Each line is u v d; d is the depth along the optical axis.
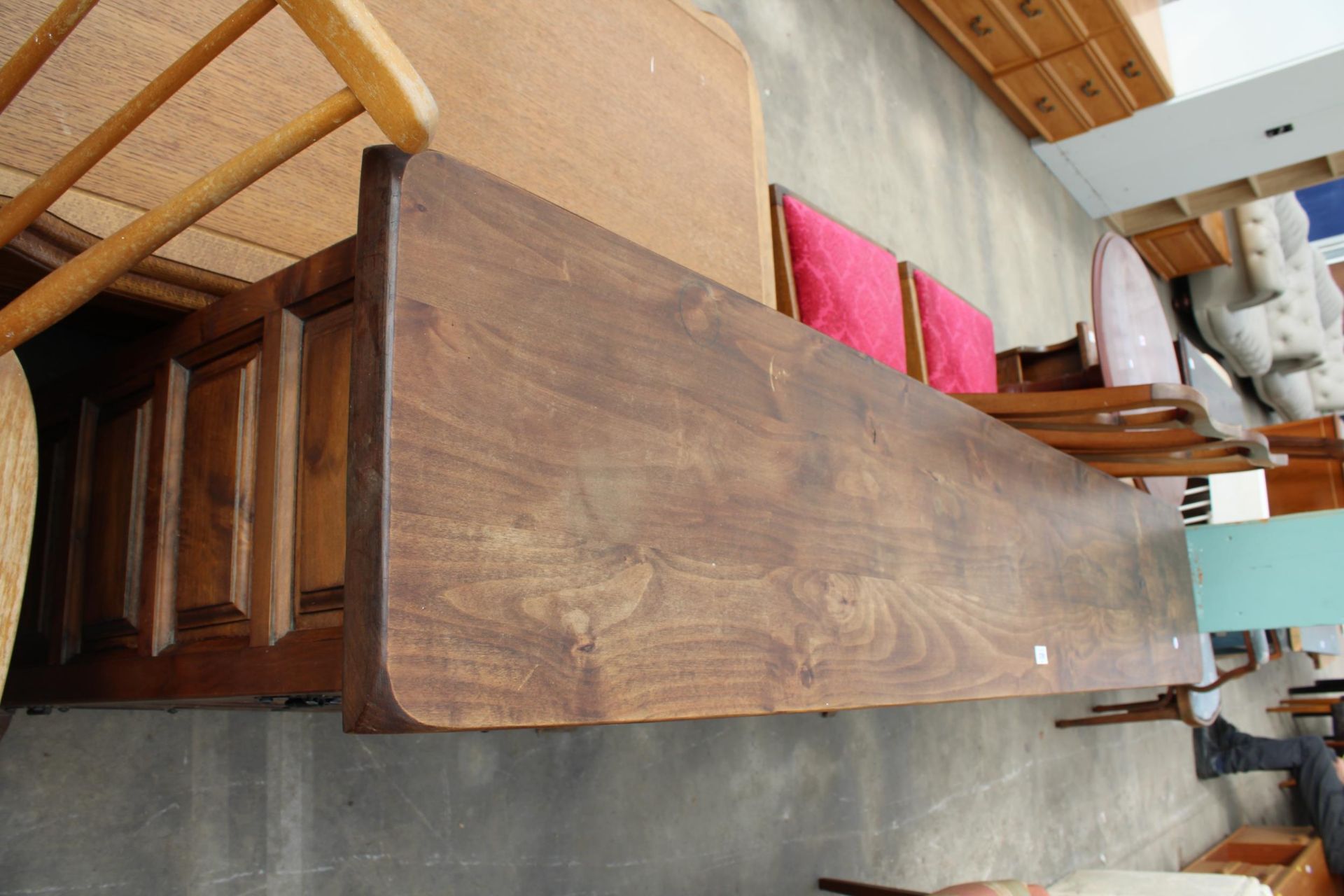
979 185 4.48
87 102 0.95
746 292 1.79
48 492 1.09
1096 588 1.90
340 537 0.78
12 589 0.78
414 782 1.59
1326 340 8.40
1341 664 8.76
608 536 0.84
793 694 1.02
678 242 1.65
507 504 0.76
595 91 1.53
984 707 3.34
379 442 0.68
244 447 0.87
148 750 1.29
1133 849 4.23
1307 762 5.16
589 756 1.91
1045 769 3.65
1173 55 4.82
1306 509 3.84
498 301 0.78
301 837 1.43
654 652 0.86
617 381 0.88
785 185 3.00
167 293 1.00
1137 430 1.87
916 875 2.79
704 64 1.79
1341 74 4.62
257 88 1.08
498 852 1.70
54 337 1.24
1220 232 6.64
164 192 0.99
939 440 1.43
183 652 0.88
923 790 2.90
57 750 1.21
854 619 1.15
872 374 1.28
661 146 1.64
